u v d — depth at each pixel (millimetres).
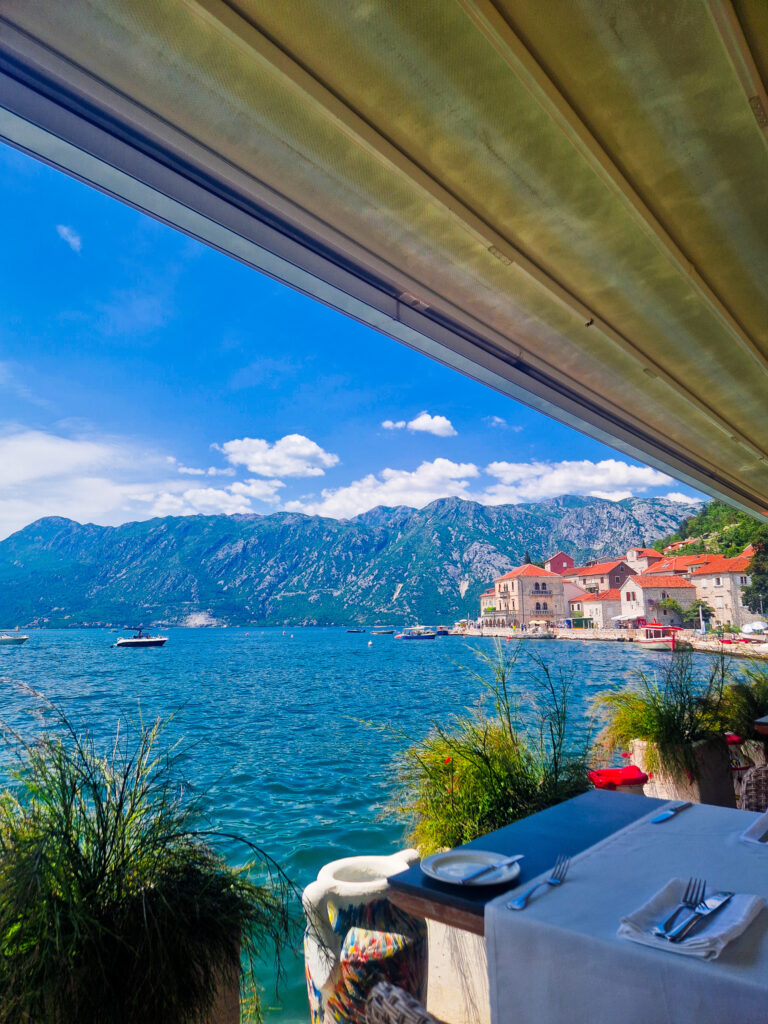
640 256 2549
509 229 2271
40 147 1495
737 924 861
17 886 1088
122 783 1315
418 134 1780
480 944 1731
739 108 1857
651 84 1765
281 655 69438
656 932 860
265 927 1269
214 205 1845
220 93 1530
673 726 3166
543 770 2229
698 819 1434
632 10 1536
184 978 1098
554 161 1968
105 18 1311
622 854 1213
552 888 1060
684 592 85750
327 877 1579
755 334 3363
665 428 5004
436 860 1207
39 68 1404
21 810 1232
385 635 161500
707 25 1590
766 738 3625
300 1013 2359
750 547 78562
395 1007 724
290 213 1957
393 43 1491
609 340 3199
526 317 2973
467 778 2150
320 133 1704
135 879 1165
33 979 1016
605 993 855
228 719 19953
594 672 21547
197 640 124938
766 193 2217
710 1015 769
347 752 13508
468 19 1445
